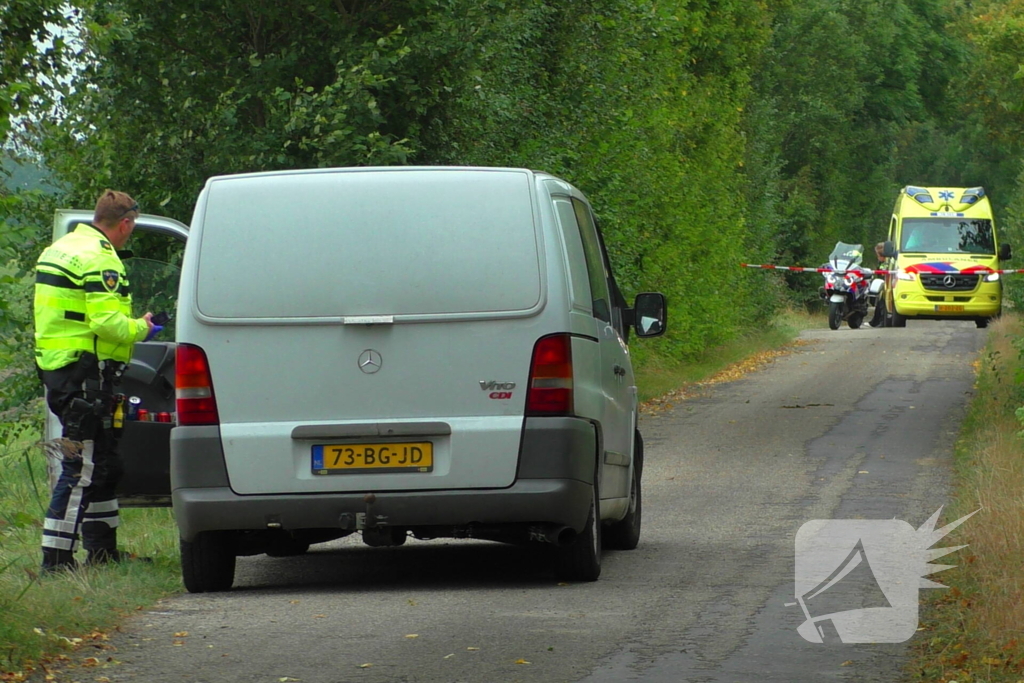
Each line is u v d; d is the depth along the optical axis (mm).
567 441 18859
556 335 18875
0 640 15164
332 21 36719
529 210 19078
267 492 18891
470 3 38344
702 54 79562
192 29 37844
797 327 104125
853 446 38844
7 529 18422
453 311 18828
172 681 14328
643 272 62219
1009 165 166750
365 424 18812
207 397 18922
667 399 55125
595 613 17703
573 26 50656
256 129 37594
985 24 50469
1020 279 54375
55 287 20828
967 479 30219
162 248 37281
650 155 62344
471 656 15297
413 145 37875
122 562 21234
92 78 37312
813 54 134500
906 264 97438
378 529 19188
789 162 134625
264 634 16578
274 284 18922
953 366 65625
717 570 21000
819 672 14438
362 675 14500
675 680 14172
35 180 34719
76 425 20750
